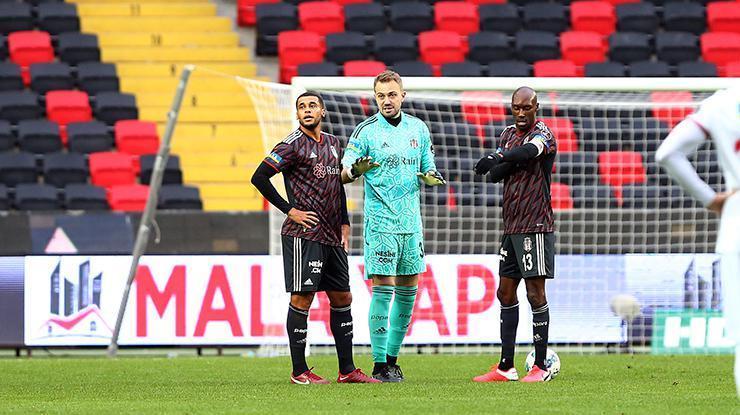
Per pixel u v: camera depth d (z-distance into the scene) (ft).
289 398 76.74
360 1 236.63
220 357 129.08
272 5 229.04
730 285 54.49
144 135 203.10
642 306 135.85
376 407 69.46
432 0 239.50
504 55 219.41
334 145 88.53
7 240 140.87
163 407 71.51
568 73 213.46
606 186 151.53
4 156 191.52
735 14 231.50
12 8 229.04
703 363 116.26
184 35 229.86
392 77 88.38
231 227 140.36
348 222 90.38
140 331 132.98
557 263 135.85
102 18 233.55
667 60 221.25
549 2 236.02
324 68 210.59
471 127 156.87
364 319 132.67
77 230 141.38
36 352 140.36
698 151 151.33
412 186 89.61
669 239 147.95
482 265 133.49
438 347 133.49
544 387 85.71
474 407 69.26
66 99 209.87
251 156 204.13
